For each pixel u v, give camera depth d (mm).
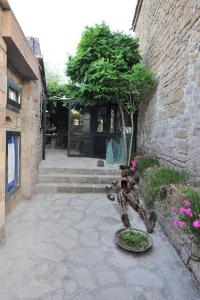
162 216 3205
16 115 3775
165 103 4195
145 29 6211
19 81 3846
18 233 2971
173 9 3816
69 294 1928
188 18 3156
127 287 2041
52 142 10906
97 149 7445
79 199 4441
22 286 2004
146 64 5922
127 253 2580
